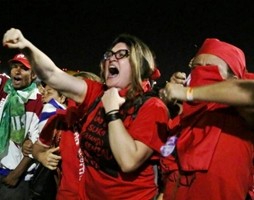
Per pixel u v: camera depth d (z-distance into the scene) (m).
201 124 1.91
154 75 2.42
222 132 1.88
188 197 1.90
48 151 2.92
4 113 3.60
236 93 1.66
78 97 2.46
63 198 2.80
